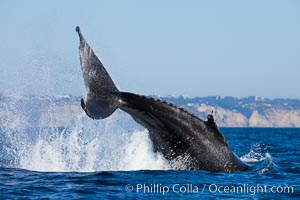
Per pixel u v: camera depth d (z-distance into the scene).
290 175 71.69
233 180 65.38
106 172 68.69
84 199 57.25
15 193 59.25
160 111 65.88
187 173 67.31
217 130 68.00
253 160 79.25
